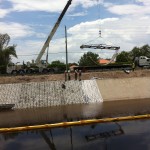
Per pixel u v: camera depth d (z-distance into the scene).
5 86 37.41
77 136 20.83
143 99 36.56
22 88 37.03
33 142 19.94
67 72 42.53
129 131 21.42
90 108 31.30
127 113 27.31
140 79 40.25
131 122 24.14
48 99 35.69
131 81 39.72
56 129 23.03
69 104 35.28
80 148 18.23
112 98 36.88
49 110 31.67
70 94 36.53
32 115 29.16
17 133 22.53
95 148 18.08
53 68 51.03
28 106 34.72
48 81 38.41
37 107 34.59
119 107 30.94
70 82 38.12
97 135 20.77
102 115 27.03
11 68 51.19
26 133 22.38
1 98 35.81
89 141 19.52
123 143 18.77
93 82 38.69
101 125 23.56
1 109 34.03
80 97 36.28
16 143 19.88
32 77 43.31
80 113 28.64
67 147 18.55
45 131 22.64
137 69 52.88
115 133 21.08
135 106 31.14
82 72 48.94
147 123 23.59
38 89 36.91
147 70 47.75
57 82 37.91
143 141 18.97
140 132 21.03
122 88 38.56
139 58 58.19
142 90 38.62
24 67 51.72
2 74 50.84
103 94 37.25
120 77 44.84
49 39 48.34
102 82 38.91
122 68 50.84
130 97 37.38
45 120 26.16
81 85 37.94
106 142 19.05
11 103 35.00
